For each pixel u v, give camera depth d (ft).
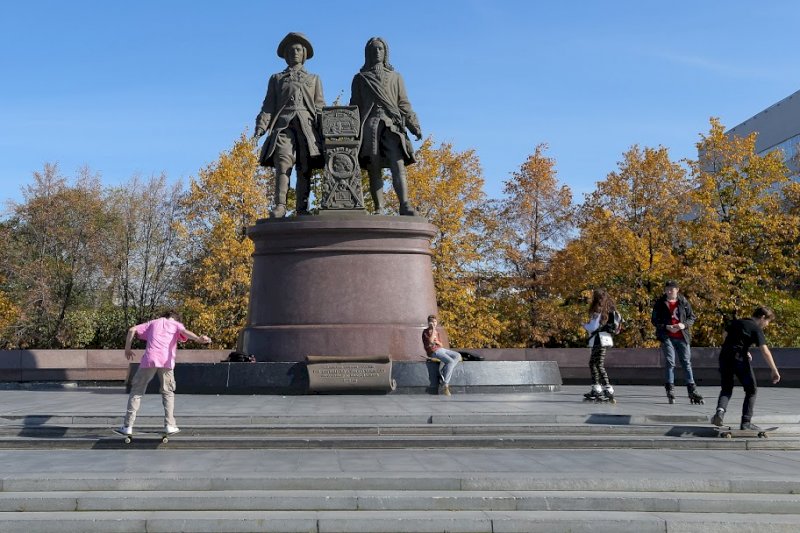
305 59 59.93
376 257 53.93
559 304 117.08
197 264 120.06
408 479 24.26
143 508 22.41
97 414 35.53
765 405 44.32
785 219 101.71
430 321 49.03
